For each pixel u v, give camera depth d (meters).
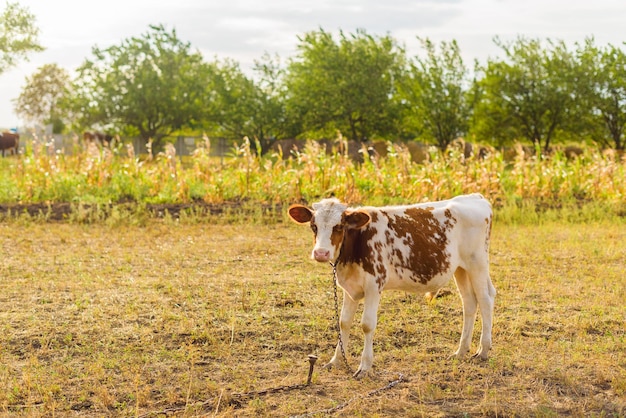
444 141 51.47
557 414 6.35
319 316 9.35
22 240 14.89
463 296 8.08
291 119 52.00
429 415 6.32
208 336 8.38
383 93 51.25
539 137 49.97
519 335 8.70
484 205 8.16
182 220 17.61
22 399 6.62
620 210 20.17
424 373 7.43
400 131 52.44
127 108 53.03
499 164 23.53
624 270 12.38
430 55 50.97
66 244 14.55
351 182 21.08
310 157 21.86
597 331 8.93
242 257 13.39
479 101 50.84
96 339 8.31
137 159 22.38
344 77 51.09
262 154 53.56
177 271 12.03
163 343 8.23
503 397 6.71
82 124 54.69
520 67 49.16
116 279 11.34
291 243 14.95
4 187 21.17
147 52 54.25
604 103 47.88
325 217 7.05
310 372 7.08
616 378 7.13
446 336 8.73
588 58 48.66
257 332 8.66
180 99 53.53
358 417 6.25
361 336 8.62
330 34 52.91
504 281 11.39
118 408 6.46
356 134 53.34
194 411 6.41
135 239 15.22
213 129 56.28
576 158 24.22
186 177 21.42
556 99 48.09
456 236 7.82
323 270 12.21
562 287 11.15
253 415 6.32
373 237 7.35
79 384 6.98
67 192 20.89
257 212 18.22
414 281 7.62
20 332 8.48
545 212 19.72
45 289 10.59
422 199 21.09
